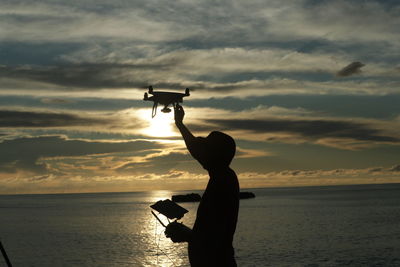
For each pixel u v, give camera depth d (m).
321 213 74.69
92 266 27.67
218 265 3.64
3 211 108.00
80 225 60.03
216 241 3.63
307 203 120.19
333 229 47.47
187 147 3.87
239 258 29.39
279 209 90.69
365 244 35.12
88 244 38.50
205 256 3.64
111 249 35.09
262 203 125.62
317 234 43.12
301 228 49.31
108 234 47.44
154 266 27.45
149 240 41.25
